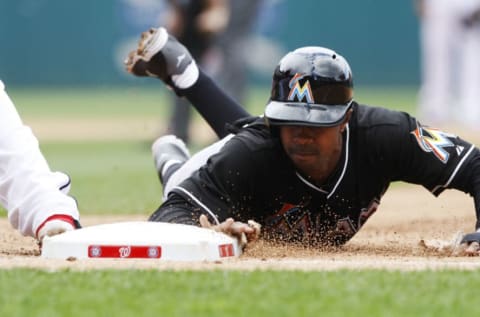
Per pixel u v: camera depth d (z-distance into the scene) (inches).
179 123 1993.1
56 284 453.4
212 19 1881.2
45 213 596.1
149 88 4003.4
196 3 1867.6
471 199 1084.5
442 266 525.7
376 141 620.7
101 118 2945.4
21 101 3422.7
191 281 460.4
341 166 616.4
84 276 472.4
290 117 584.4
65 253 555.5
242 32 2080.5
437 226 851.4
